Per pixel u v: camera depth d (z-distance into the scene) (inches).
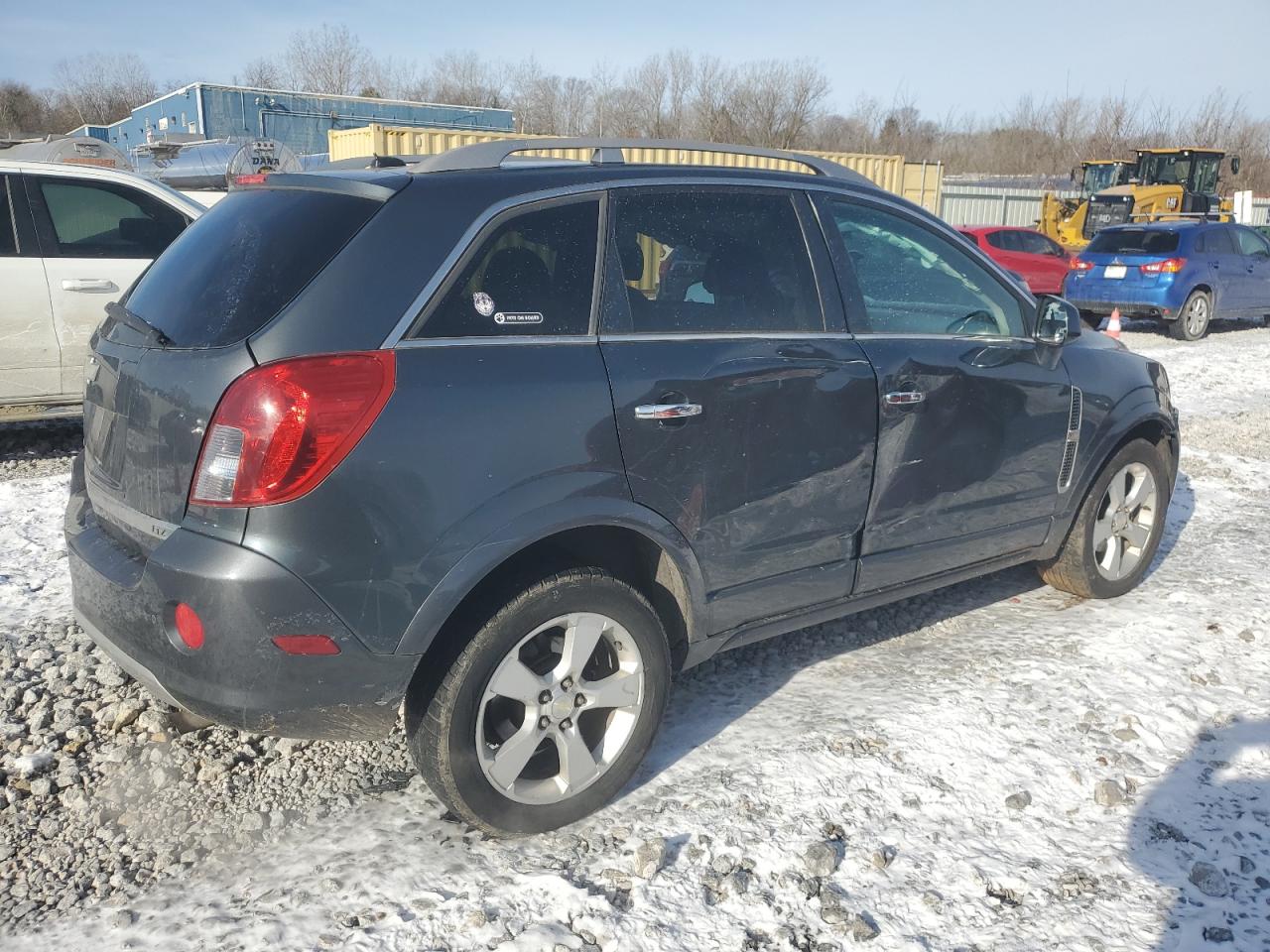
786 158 144.4
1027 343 163.0
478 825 113.0
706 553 126.0
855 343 139.6
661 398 118.5
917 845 116.8
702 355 123.4
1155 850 116.6
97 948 99.6
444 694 106.8
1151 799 126.2
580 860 113.2
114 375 115.7
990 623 178.5
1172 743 139.2
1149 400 183.2
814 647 168.1
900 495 145.5
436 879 109.5
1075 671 158.4
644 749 123.5
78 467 135.1
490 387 107.3
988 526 160.9
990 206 1349.7
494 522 106.6
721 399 123.5
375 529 100.8
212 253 116.5
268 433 97.6
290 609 98.6
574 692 115.7
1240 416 369.7
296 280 104.7
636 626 118.7
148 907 105.6
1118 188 971.3
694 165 133.3
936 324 152.0
